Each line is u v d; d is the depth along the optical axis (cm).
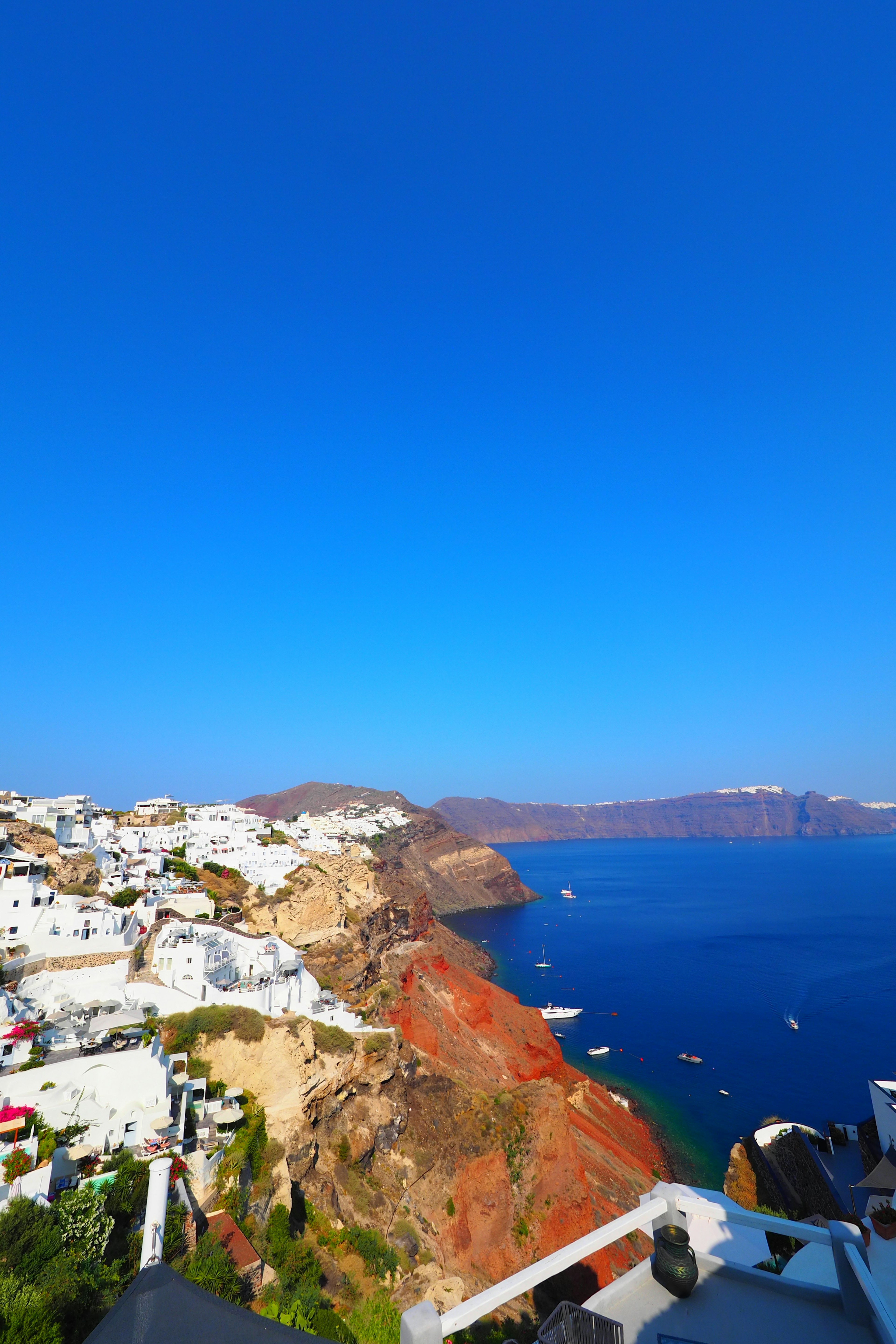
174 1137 3772
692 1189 1318
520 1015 10781
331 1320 3378
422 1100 5969
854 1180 5591
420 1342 852
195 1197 3616
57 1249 2734
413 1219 5022
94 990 4888
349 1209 4634
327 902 9019
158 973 5278
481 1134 5934
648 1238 5588
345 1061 5206
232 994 5134
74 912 5412
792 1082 9156
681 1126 8044
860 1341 1052
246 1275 3272
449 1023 8931
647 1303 1155
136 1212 3195
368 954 8594
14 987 4569
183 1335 1102
